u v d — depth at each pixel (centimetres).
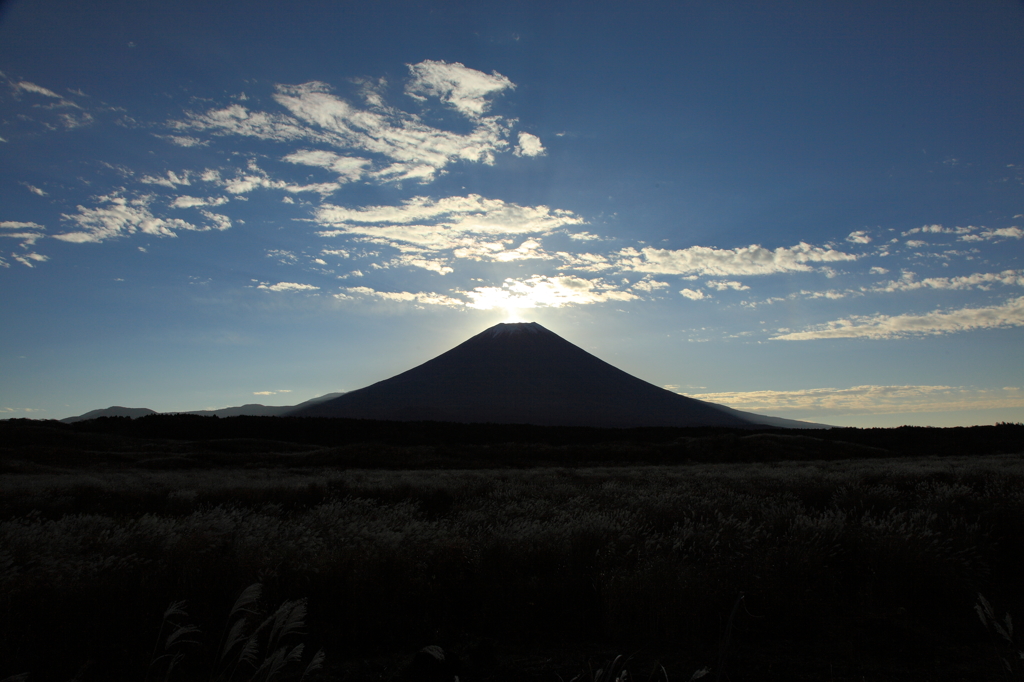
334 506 1168
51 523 937
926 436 6297
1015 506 980
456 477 2538
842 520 859
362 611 601
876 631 577
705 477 2103
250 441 5841
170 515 1302
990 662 507
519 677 483
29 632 540
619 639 570
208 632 558
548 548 779
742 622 591
